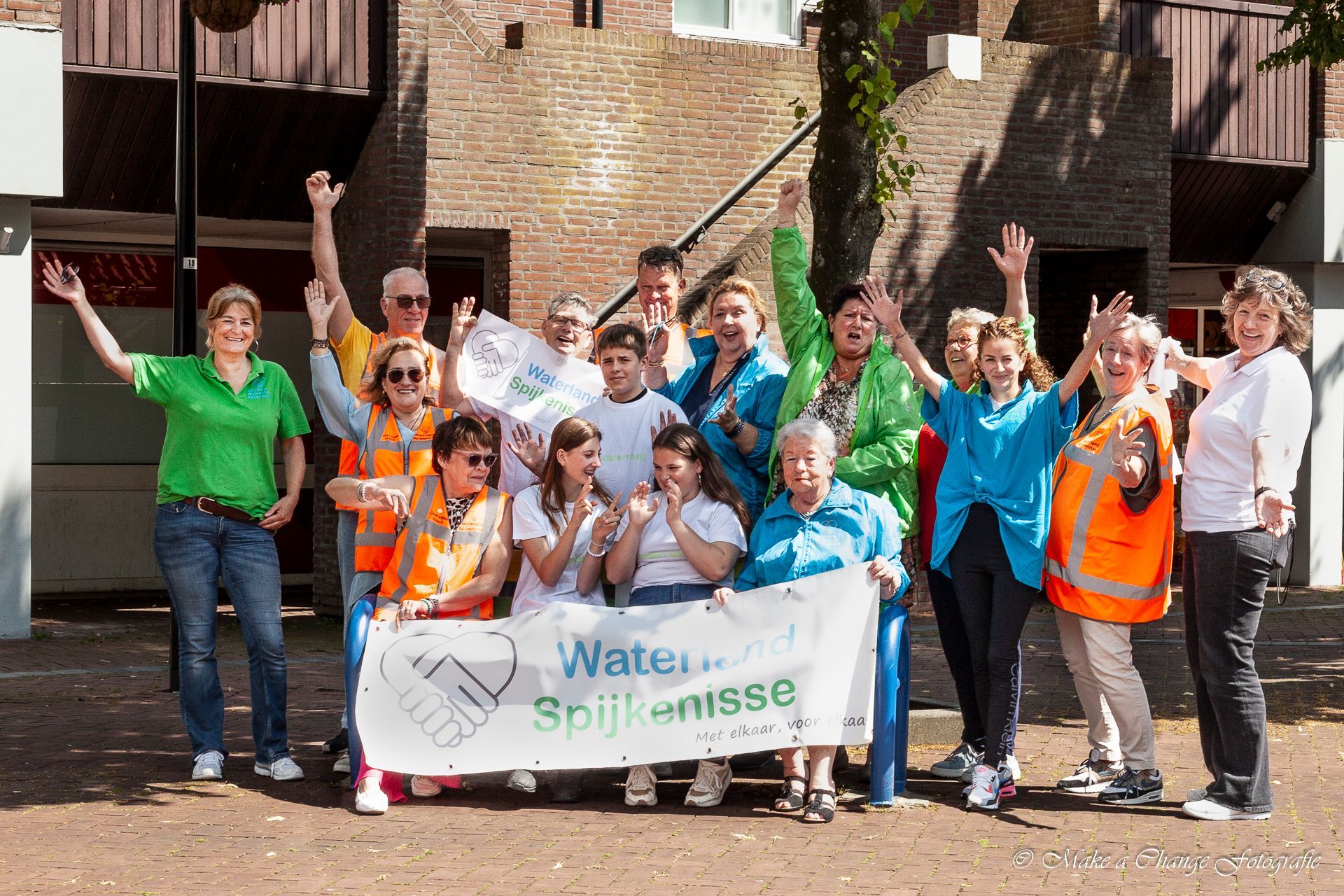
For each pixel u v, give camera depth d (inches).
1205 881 221.6
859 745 298.2
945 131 557.6
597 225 539.2
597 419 281.4
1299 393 252.4
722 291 289.0
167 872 223.3
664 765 295.6
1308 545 652.7
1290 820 258.2
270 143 489.1
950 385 276.4
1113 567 262.4
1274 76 643.5
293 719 347.6
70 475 566.9
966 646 290.5
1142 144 598.9
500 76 518.0
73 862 228.4
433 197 508.1
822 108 327.9
